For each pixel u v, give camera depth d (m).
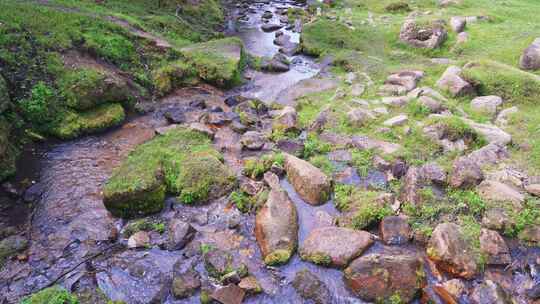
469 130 10.91
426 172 9.54
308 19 24.47
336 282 7.30
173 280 7.30
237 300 6.96
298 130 12.05
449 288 7.05
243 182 9.85
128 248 8.04
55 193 9.36
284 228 8.06
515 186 9.17
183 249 8.04
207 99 14.74
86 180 9.83
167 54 15.84
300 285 7.19
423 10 23.72
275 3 29.02
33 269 7.50
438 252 7.51
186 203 9.23
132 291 7.16
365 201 8.80
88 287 7.18
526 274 7.42
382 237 8.12
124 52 14.84
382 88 14.49
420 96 13.16
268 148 11.31
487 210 8.46
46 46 12.97
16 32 12.81
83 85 11.97
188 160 10.07
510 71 13.61
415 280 6.96
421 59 17.41
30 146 10.87
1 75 10.83
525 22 19.67
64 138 11.38
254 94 15.47
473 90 13.34
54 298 6.49
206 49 17.20
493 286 7.01
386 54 18.45
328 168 10.23
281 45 20.69
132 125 12.56
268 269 7.58
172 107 13.86
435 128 11.06
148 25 18.66
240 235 8.38
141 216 8.83
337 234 7.91
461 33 18.22
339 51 19.08
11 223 8.51
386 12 24.67
